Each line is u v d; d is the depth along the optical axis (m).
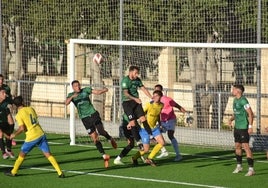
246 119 32.56
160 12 48.47
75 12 52.44
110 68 51.75
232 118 33.28
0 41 51.19
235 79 48.19
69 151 40.03
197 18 47.75
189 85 50.19
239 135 32.69
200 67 49.53
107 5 50.44
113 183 30.45
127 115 34.72
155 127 34.78
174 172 33.19
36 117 31.84
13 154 37.50
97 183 30.45
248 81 47.56
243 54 47.69
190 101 49.97
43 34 54.59
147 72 50.66
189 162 36.34
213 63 49.19
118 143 43.59
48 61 56.44
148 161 34.91
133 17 48.94
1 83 36.94
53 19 53.75
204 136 44.88
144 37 48.97
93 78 52.16
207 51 49.19
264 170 33.91
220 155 38.94
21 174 32.62
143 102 50.91
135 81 35.25
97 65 51.91
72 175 32.34
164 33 48.78
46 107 57.12
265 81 46.84
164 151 37.88
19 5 55.00
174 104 37.34
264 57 46.78
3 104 36.84
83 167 34.56
